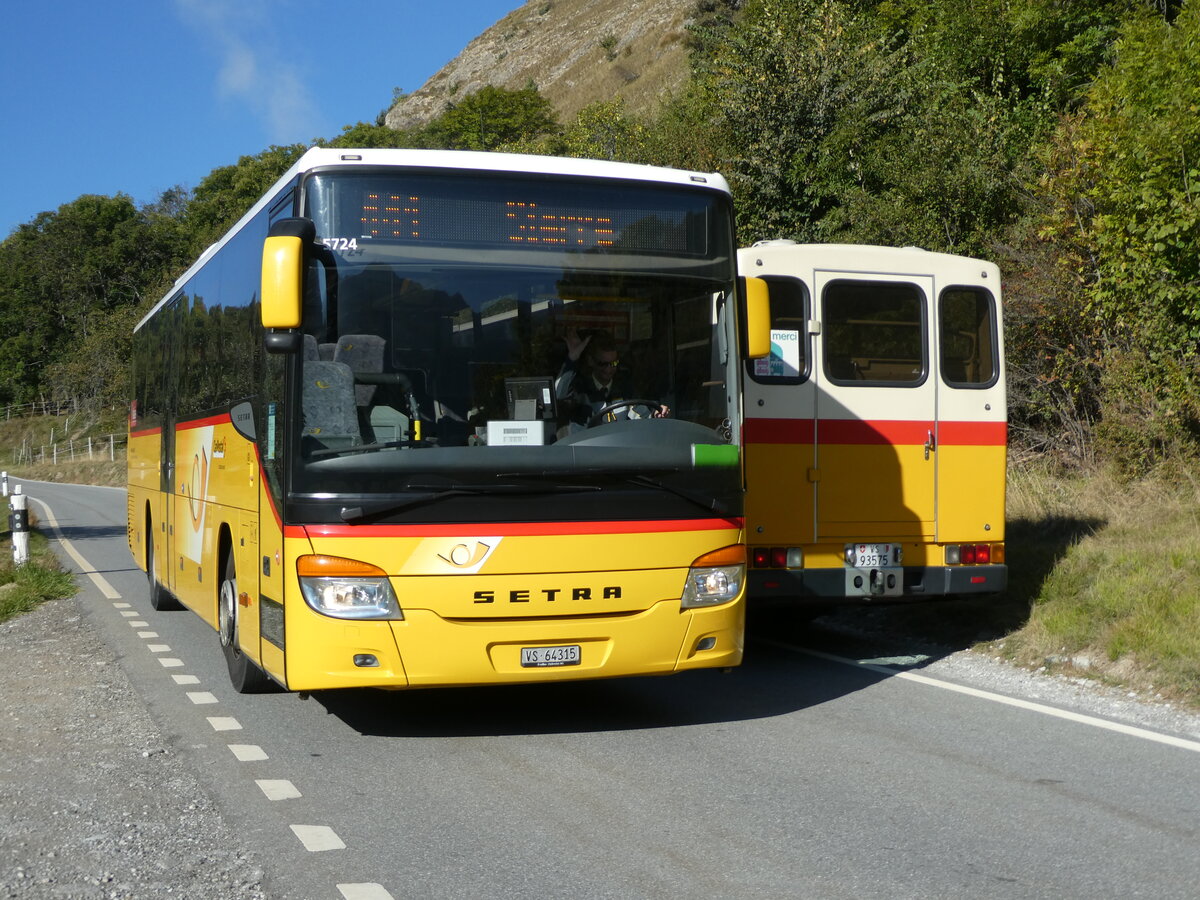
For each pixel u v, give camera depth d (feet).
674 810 19.08
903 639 35.29
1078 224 53.47
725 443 24.13
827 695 28.02
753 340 24.72
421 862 16.71
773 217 79.46
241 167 369.50
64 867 16.61
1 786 20.86
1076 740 23.32
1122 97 50.39
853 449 32.37
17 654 34.91
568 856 16.90
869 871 16.17
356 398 22.29
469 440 22.53
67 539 80.64
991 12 83.15
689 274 24.40
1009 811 18.85
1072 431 53.93
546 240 23.63
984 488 33.35
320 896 15.43
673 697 28.14
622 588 22.85
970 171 63.36
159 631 39.52
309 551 21.89
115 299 370.73
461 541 22.03
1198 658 27.09
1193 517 40.98
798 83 79.66
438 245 23.11
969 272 33.58
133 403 52.80
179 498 37.63
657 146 98.58
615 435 23.06
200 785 20.85
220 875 16.22
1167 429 47.01
